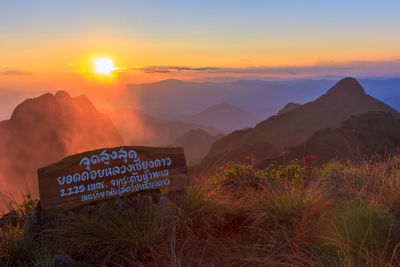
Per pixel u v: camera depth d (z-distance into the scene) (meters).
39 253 3.84
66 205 4.90
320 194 5.16
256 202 5.20
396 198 5.49
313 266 3.50
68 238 4.10
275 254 4.04
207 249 4.30
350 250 3.79
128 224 4.34
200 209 4.81
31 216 4.75
